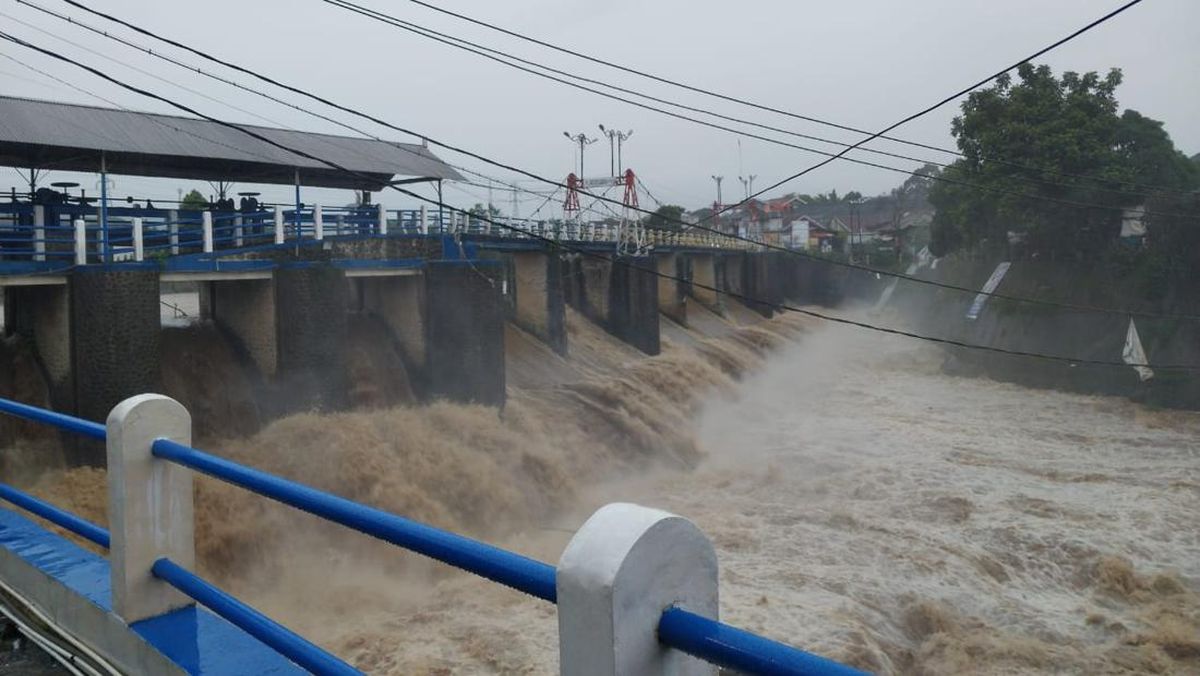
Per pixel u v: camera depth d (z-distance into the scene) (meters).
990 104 48.91
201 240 23.83
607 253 40.62
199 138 22.72
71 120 20.39
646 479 27.09
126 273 17.81
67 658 4.12
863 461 29.11
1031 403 39.75
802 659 1.65
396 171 27.44
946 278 58.81
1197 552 21.31
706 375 39.19
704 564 2.04
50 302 18.83
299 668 3.44
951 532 22.31
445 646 14.88
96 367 17.47
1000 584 19.56
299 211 23.20
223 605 3.32
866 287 88.88
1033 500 24.84
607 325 41.72
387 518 2.48
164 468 3.92
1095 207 41.75
